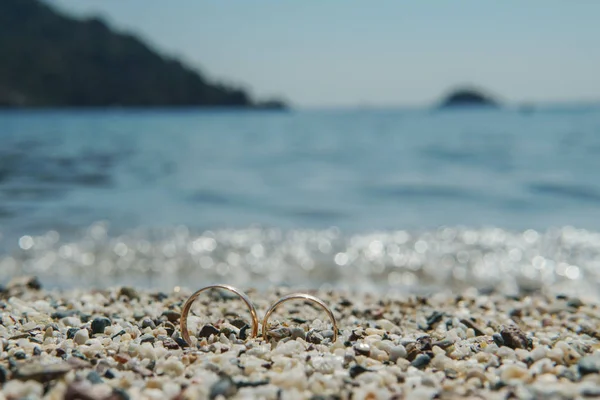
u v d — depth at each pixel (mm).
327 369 3680
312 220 16078
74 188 19938
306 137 56281
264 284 10508
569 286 10609
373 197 20016
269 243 13461
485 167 28047
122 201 18125
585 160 29734
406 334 4984
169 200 18797
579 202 18594
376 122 103250
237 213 16953
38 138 45812
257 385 3359
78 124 87188
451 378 3707
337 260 12211
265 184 22938
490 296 7434
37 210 16047
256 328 4414
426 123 92812
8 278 10508
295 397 3156
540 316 6133
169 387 3279
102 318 4797
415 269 11617
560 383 3457
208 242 13445
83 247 12711
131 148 38469
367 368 3717
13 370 3523
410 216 16688
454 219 16203
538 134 52750
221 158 32969
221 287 4434
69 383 3184
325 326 4949
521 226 15219
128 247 12836
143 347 4023
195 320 4996
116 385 3348
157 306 5863
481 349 4398
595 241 13531
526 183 22500
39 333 4547
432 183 23078
